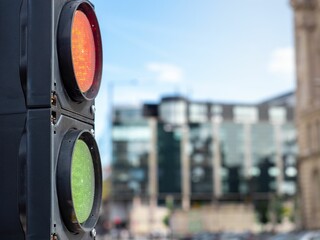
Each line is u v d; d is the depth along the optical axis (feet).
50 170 6.24
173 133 376.48
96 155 7.26
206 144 380.78
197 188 374.43
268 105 414.62
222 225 366.84
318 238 100.68
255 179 378.53
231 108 405.39
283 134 388.16
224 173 378.94
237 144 384.47
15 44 6.59
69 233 6.54
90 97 7.16
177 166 373.40
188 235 288.71
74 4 6.81
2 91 6.56
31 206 6.18
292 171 383.86
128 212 374.43
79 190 6.76
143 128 370.73
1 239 6.33
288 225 357.61
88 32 7.28
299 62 223.30
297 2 220.02
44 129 6.33
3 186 6.38
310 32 217.36
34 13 6.52
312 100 215.51
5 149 6.45
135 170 366.84
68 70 6.61
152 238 322.34
